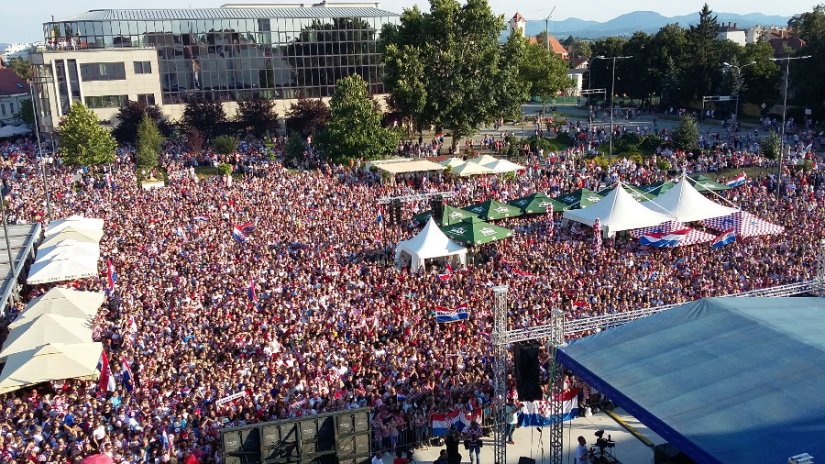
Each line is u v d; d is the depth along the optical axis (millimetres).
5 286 33156
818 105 88500
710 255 35406
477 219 39656
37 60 83438
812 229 39094
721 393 17062
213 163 70375
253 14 89875
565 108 124938
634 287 30250
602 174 60188
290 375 23812
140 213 47969
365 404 22266
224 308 29969
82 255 35906
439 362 24219
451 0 72938
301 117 81000
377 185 57000
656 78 110375
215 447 20578
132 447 20172
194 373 24031
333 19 90875
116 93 85938
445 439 21250
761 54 108812
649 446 22234
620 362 19312
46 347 24266
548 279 31891
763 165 62656
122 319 29547
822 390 16422
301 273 34938
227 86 89312
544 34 157875
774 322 19891
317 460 20000
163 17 86375
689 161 65375
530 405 23000
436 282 32781
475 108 72438
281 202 50188
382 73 93438
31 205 50812
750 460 14680
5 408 22672
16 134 101625
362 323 27844
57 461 19328
